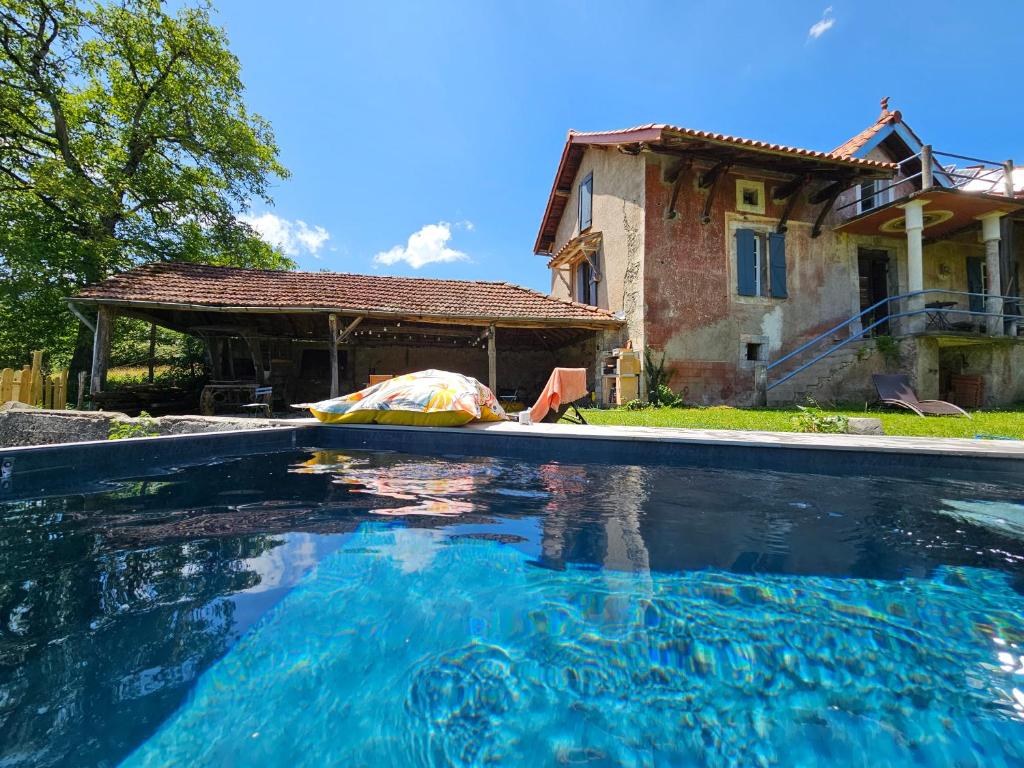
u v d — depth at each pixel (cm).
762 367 832
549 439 382
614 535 202
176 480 289
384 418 444
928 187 840
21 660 109
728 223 982
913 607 142
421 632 128
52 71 1151
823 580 161
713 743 92
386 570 165
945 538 199
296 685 105
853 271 1038
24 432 574
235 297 801
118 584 149
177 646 117
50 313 1093
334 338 811
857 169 905
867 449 327
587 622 134
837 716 99
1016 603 145
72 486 269
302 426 436
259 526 208
